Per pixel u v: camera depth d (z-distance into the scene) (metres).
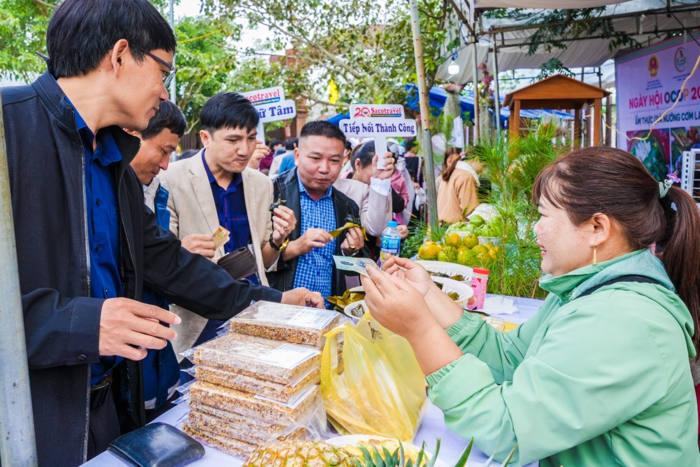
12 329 0.95
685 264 1.26
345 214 3.15
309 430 1.29
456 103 8.50
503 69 9.64
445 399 1.20
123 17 1.34
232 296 1.89
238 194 2.70
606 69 10.52
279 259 2.85
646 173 1.24
